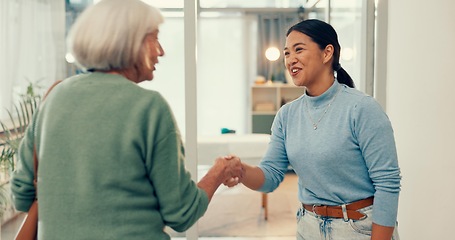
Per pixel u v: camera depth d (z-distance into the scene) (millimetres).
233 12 7137
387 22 2568
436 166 2057
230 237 3666
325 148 1367
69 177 969
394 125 2500
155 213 1027
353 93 1389
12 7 3307
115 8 1002
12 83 3211
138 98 989
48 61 3393
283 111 1569
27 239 1115
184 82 2539
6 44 3234
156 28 1065
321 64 1427
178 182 1020
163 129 992
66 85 1033
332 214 1394
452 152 1935
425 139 2148
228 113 7293
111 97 982
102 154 957
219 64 7234
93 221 961
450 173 1952
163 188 1003
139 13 1019
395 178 1302
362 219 1360
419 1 2182
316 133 1406
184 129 2570
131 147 963
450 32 1932
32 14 3383
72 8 3455
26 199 1110
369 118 1314
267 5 6988
